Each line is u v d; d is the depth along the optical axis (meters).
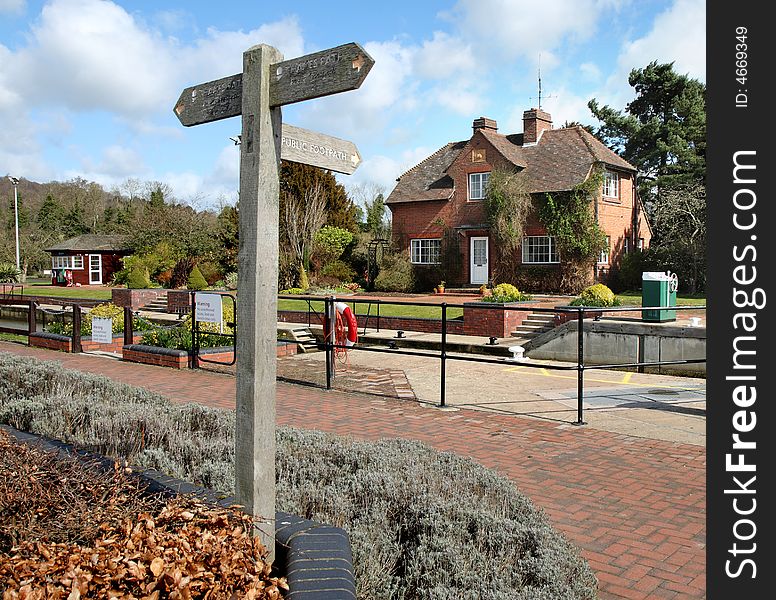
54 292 32.81
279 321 18.53
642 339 11.61
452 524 3.33
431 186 29.94
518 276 26.28
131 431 4.86
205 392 9.03
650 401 8.58
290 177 31.22
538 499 4.91
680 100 33.94
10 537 2.63
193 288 27.28
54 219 59.03
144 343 12.63
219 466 3.99
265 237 2.97
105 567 2.20
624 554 3.99
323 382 9.86
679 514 4.62
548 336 12.94
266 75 3.01
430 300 22.98
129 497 2.99
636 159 35.66
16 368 6.96
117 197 65.19
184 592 2.11
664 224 26.64
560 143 27.58
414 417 7.56
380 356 13.20
